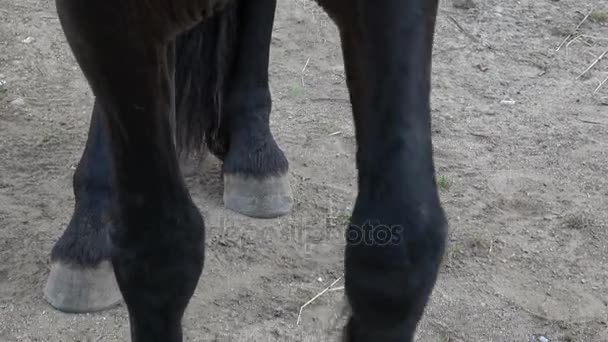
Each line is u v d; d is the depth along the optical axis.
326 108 4.43
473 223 3.62
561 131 4.31
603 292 3.30
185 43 3.11
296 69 4.76
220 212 3.59
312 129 4.23
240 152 3.55
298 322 3.07
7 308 3.11
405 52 1.65
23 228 3.48
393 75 1.66
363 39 1.68
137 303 2.25
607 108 4.54
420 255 1.68
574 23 5.32
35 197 3.68
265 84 3.58
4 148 3.98
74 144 4.05
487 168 4.00
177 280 2.22
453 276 3.34
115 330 3.03
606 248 3.53
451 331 3.08
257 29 3.44
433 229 1.68
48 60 4.75
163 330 2.29
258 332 3.02
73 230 3.11
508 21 5.32
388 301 1.71
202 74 3.22
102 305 3.10
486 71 4.83
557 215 3.71
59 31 5.03
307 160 3.99
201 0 1.86
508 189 3.86
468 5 5.44
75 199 3.31
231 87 3.55
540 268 3.41
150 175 2.08
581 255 3.49
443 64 4.87
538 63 4.91
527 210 3.73
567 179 3.96
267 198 3.55
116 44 1.87
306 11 5.34
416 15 1.65
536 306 3.22
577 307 3.23
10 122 4.18
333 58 4.91
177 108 3.19
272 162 3.56
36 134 4.10
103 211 3.10
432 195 1.69
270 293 3.20
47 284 3.14
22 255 3.35
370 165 1.69
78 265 3.07
